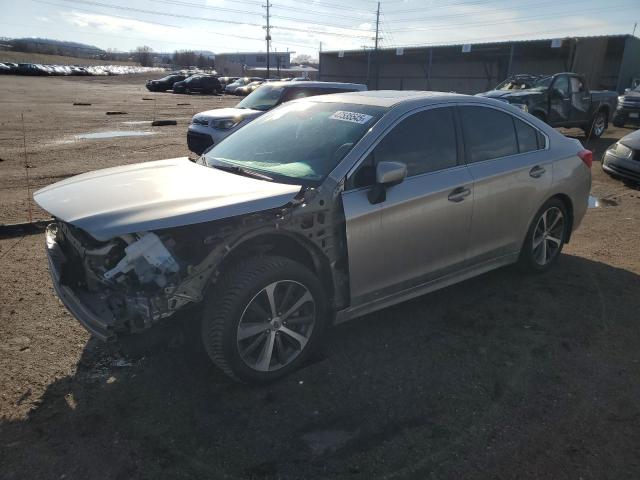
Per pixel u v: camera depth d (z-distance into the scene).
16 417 2.88
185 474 2.51
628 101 17.02
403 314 4.15
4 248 5.56
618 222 6.84
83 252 3.08
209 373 3.32
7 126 16.94
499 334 3.84
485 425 2.86
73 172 9.70
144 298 2.72
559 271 5.05
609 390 3.18
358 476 2.50
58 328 3.85
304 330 3.33
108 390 3.14
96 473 2.51
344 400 3.08
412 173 3.69
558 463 2.59
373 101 3.97
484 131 4.23
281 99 11.02
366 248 3.41
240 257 3.15
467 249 4.08
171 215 2.77
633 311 4.22
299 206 3.15
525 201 4.44
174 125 18.44
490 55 38.41
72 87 44.78
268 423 2.87
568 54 31.89
